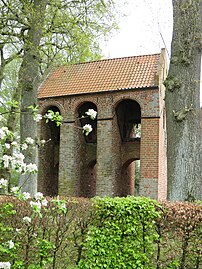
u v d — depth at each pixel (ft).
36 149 44.57
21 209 21.56
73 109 83.87
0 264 14.60
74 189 82.79
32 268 20.74
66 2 48.14
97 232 22.35
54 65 52.70
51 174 91.97
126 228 22.41
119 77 82.84
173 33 36.78
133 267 22.17
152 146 74.49
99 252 22.26
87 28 49.08
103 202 22.84
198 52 35.96
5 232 21.02
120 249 22.49
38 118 18.93
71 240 22.25
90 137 91.35
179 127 34.99
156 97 75.56
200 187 34.27
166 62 86.22
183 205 22.79
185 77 35.50
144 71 81.61
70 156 83.10
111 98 79.87
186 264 22.35
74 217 22.33
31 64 45.98
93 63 91.71
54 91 87.40
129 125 90.48
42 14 44.47
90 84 84.64
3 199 23.59
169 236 22.26
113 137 79.77
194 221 21.81
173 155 34.86
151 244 22.44
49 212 21.84
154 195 72.84
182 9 35.81
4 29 45.03
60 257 22.31
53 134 93.56
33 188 44.78
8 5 42.70
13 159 16.94
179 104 35.24
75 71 91.61
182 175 34.12
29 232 21.11
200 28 36.04
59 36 49.47
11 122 60.90
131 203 22.61
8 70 84.69
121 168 85.20
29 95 45.96
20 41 46.21
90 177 91.66
